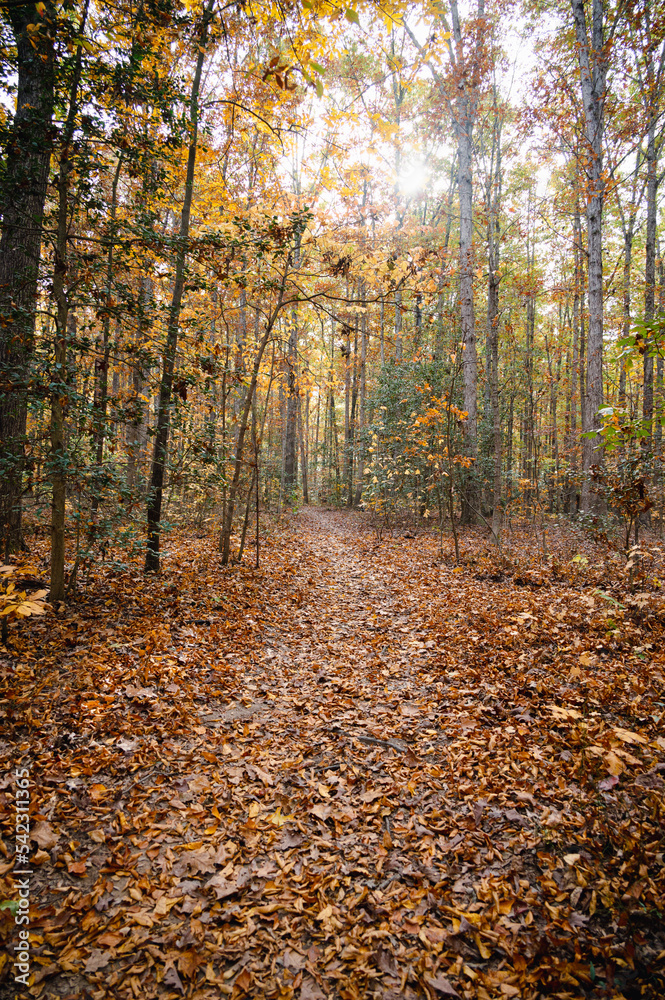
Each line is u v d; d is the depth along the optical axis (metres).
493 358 12.62
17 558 5.79
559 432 18.98
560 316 21.33
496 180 14.48
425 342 17.06
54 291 4.86
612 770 2.58
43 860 2.38
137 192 5.46
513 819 2.67
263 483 18.03
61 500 5.04
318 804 2.99
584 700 3.58
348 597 7.64
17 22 4.39
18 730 3.28
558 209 15.78
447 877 2.39
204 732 3.67
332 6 2.78
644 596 4.99
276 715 4.09
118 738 3.37
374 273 6.69
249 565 8.55
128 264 5.48
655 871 2.14
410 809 2.91
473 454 13.38
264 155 8.83
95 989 1.86
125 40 5.16
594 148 10.62
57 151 4.62
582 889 2.20
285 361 9.55
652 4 10.20
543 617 5.32
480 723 3.70
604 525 8.81
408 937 2.12
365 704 4.26
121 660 4.36
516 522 14.53
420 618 6.24
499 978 1.89
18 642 4.22
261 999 1.87
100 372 6.03
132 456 5.84
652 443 5.58
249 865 2.54
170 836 2.67
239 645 5.34
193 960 1.99
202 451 6.86
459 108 13.45
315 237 6.99
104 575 6.40
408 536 12.66
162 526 6.59
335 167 7.04
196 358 6.32
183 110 5.96
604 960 1.88
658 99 11.85
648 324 2.46
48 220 4.80
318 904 2.29
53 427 4.82
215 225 7.74
